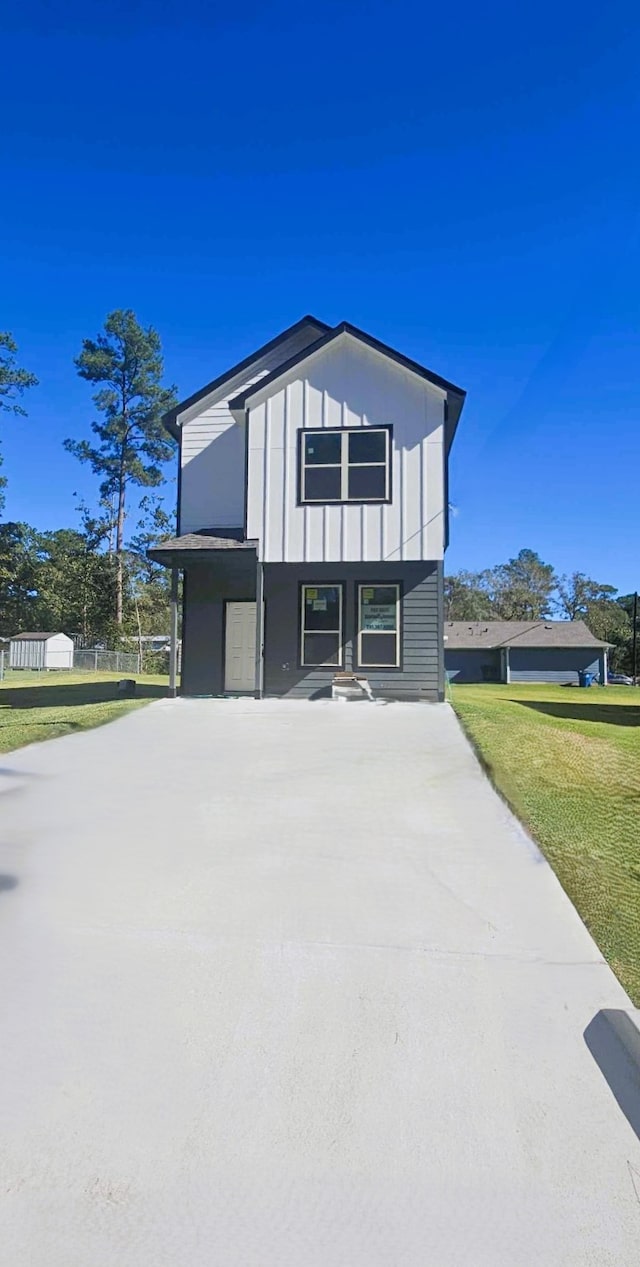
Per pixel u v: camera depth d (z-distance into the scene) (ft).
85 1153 7.43
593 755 27.53
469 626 143.23
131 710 36.96
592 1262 6.22
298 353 44.88
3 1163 7.28
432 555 41.29
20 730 31.12
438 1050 9.23
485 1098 8.36
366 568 43.68
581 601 213.05
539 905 13.70
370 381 42.24
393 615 43.21
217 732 30.71
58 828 18.04
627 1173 7.24
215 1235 6.46
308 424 42.57
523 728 32.12
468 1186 7.07
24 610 146.51
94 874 15.03
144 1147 7.52
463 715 35.45
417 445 41.78
